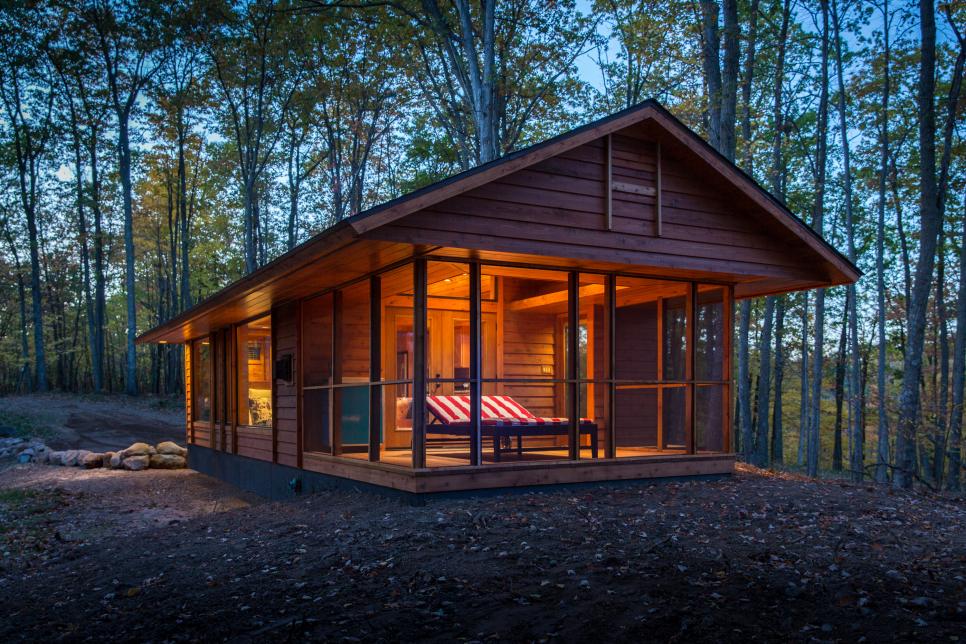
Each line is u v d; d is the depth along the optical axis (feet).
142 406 100.01
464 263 27.73
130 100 108.88
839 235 91.97
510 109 82.69
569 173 27.53
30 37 103.76
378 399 30.01
